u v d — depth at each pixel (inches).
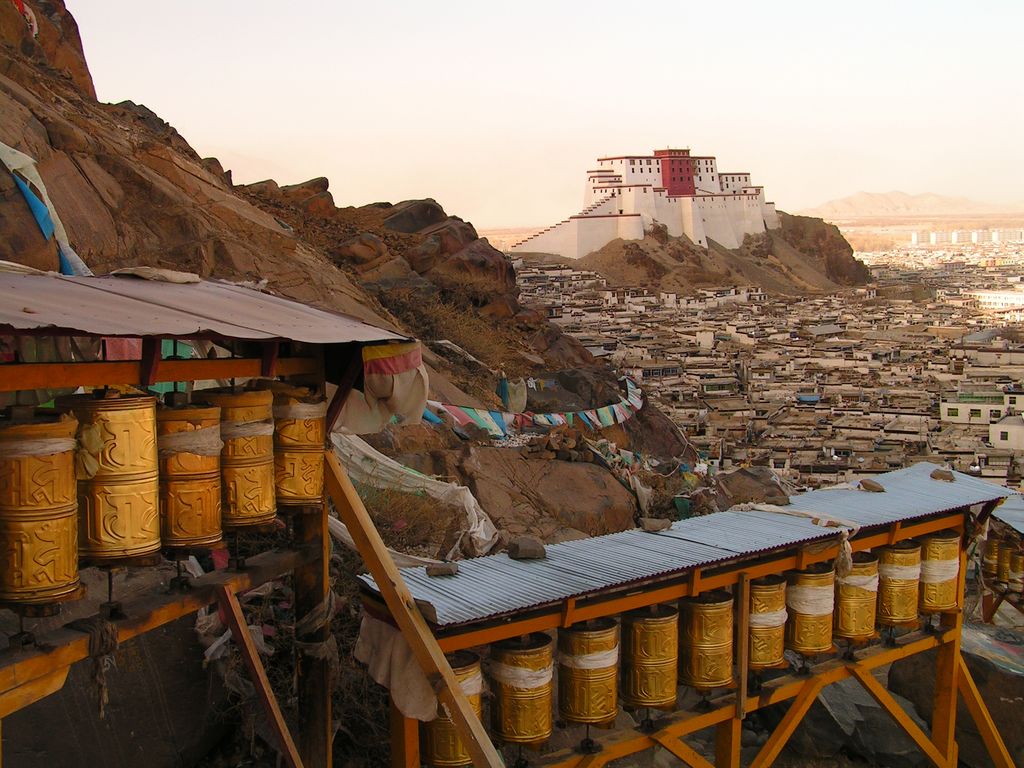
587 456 490.9
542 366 815.1
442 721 192.4
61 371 137.3
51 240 396.5
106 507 139.9
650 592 211.5
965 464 2193.7
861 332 4763.8
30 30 722.8
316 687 186.5
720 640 221.5
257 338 148.7
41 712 209.9
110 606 144.6
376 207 1101.7
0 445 129.4
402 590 180.1
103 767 213.0
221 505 160.4
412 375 188.4
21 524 129.8
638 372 3176.7
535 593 196.2
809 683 241.8
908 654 263.7
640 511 463.8
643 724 218.2
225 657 243.4
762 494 522.9
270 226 658.8
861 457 2267.5
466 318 820.0
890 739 287.3
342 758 246.8
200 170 658.8
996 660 298.2
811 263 6584.6
